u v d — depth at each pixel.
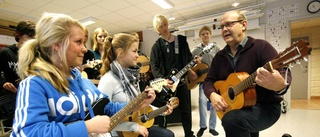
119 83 1.30
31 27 1.71
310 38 6.05
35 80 0.67
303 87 5.95
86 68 2.42
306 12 3.87
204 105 2.53
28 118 0.59
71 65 0.80
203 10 4.63
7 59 1.81
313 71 6.03
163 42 2.20
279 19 4.14
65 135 0.60
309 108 4.16
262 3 4.14
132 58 1.35
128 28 5.93
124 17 4.83
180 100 2.14
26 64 0.72
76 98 0.80
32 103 0.62
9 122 2.08
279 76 0.97
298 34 6.24
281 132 2.49
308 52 0.88
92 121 0.70
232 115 1.18
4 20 4.50
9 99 1.72
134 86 1.40
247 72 1.34
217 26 4.71
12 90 1.73
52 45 0.73
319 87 5.99
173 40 2.20
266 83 1.00
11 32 4.64
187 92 2.18
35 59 0.73
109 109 1.04
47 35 0.71
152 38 6.08
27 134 0.57
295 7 3.97
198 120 3.35
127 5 4.05
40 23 0.74
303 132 2.46
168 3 3.89
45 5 3.79
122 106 1.12
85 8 4.08
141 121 1.37
